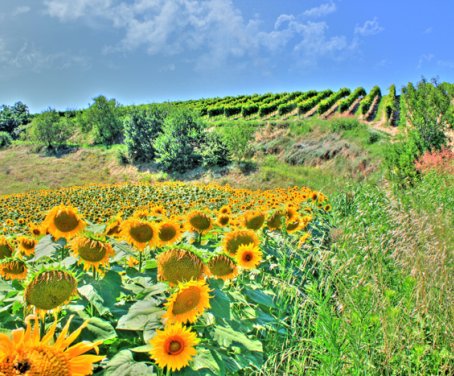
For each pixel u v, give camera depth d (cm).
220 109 4784
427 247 424
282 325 306
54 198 2011
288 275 372
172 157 2972
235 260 268
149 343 189
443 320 307
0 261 247
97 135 4438
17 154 4150
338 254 479
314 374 271
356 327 295
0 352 110
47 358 112
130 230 279
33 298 181
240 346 227
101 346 209
